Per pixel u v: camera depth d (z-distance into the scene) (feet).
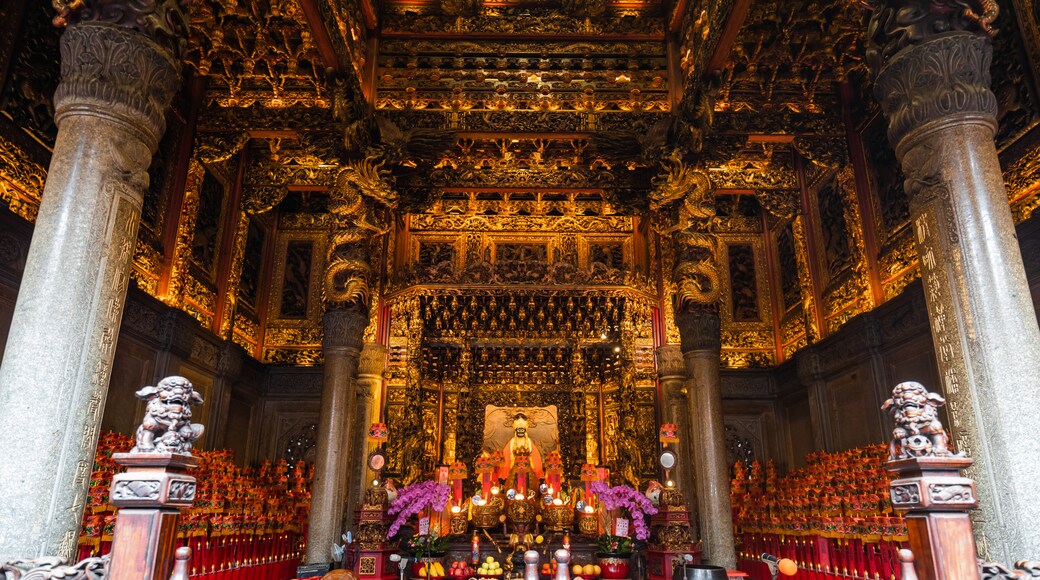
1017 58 33.30
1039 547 15.89
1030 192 32.07
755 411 58.59
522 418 57.77
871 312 44.11
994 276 18.07
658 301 57.26
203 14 39.50
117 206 18.06
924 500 13.17
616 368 57.93
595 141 47.47
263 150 56.18
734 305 61.62
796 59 42.57
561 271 52.49
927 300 20.01
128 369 38.65
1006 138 33.78
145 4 19.12
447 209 61.46
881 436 42.86
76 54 18.30
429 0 51.03
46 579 13.78
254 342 57.31
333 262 42.73
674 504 37.27
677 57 49.19
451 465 48.96
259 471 52.54
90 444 16.63
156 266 43.70
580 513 47.67
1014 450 16.65
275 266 60.90
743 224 64.23
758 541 45.11
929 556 13.16
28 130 32.12
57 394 15.89
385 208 44.65
